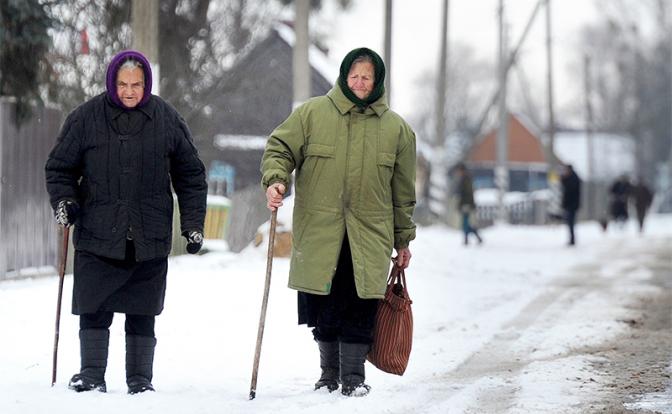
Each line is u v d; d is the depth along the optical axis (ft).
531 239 282.56
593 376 72.90
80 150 61.31
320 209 62.95
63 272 64.39
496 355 82.94
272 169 62.80
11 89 122.01
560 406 62.59
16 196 120.26
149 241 61.31
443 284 137.90
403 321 64.90
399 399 63.21
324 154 62.95
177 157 62.80
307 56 160.86
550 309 115.34
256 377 62.80
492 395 66.08
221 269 124.36
